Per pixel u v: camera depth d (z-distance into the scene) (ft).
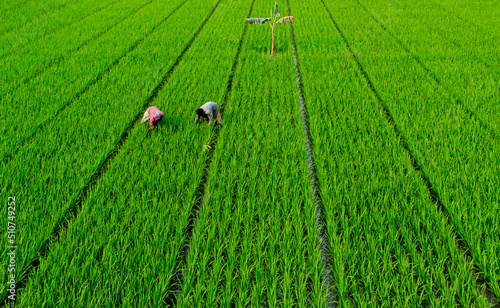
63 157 17.04
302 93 26.45
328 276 11.49
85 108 22.53
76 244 11.75
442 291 10.11
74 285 10.18
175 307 10.52
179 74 29.19
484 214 12.96
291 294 10.39
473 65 29.35
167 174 15.83
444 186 14.43
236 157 17.79
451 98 23.11
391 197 14.14
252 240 12.55
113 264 10.84
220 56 34.27
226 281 10.78
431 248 11.94
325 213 13.85
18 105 22.44
